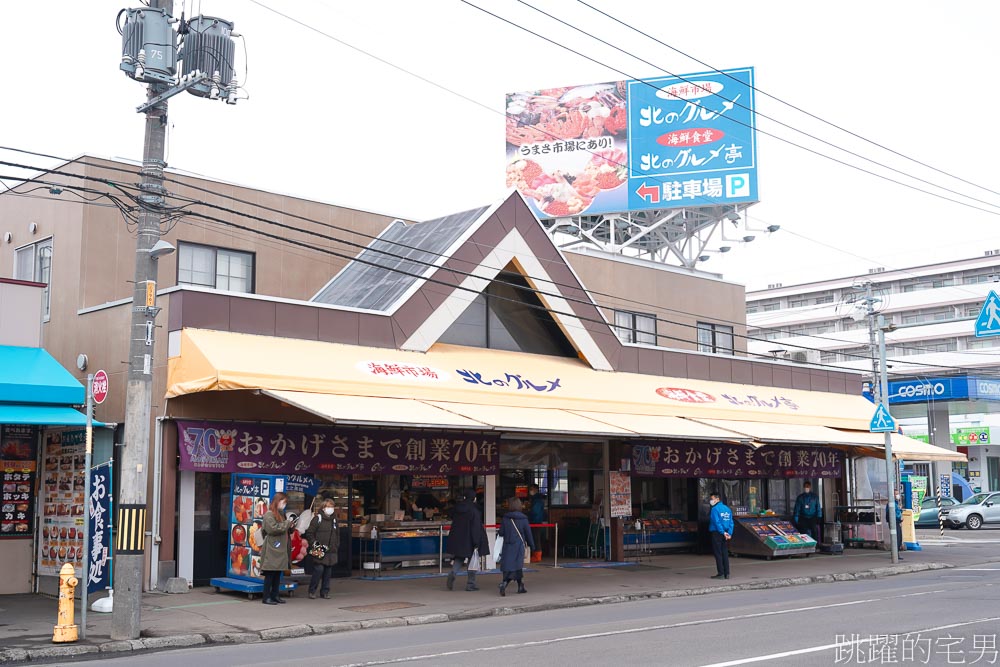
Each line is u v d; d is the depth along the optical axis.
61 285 20.92
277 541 16.22
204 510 17.89
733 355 30.33
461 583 19.77
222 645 13.28
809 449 29.02
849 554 27.92
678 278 31.25
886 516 29.61
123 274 20.89
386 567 21.02
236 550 17.44
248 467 17.83
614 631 13.47
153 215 14.23
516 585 19.47
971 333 75.50
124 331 18.50
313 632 14.13
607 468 24.89
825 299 86.56
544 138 43.03
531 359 22.78
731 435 21.64
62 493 17.53
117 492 17.80
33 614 15.38
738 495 28.88
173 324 17.48
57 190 15.23
